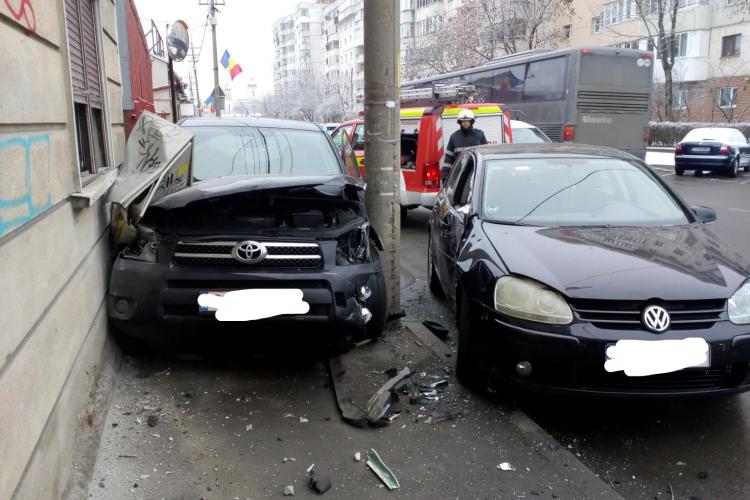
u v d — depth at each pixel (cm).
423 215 1240
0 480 184
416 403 375
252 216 391
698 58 3666
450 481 296
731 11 3303
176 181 436
